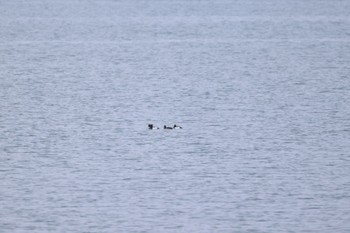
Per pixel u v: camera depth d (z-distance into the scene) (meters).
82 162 78.56
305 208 66.94
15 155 80.69
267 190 70.81
